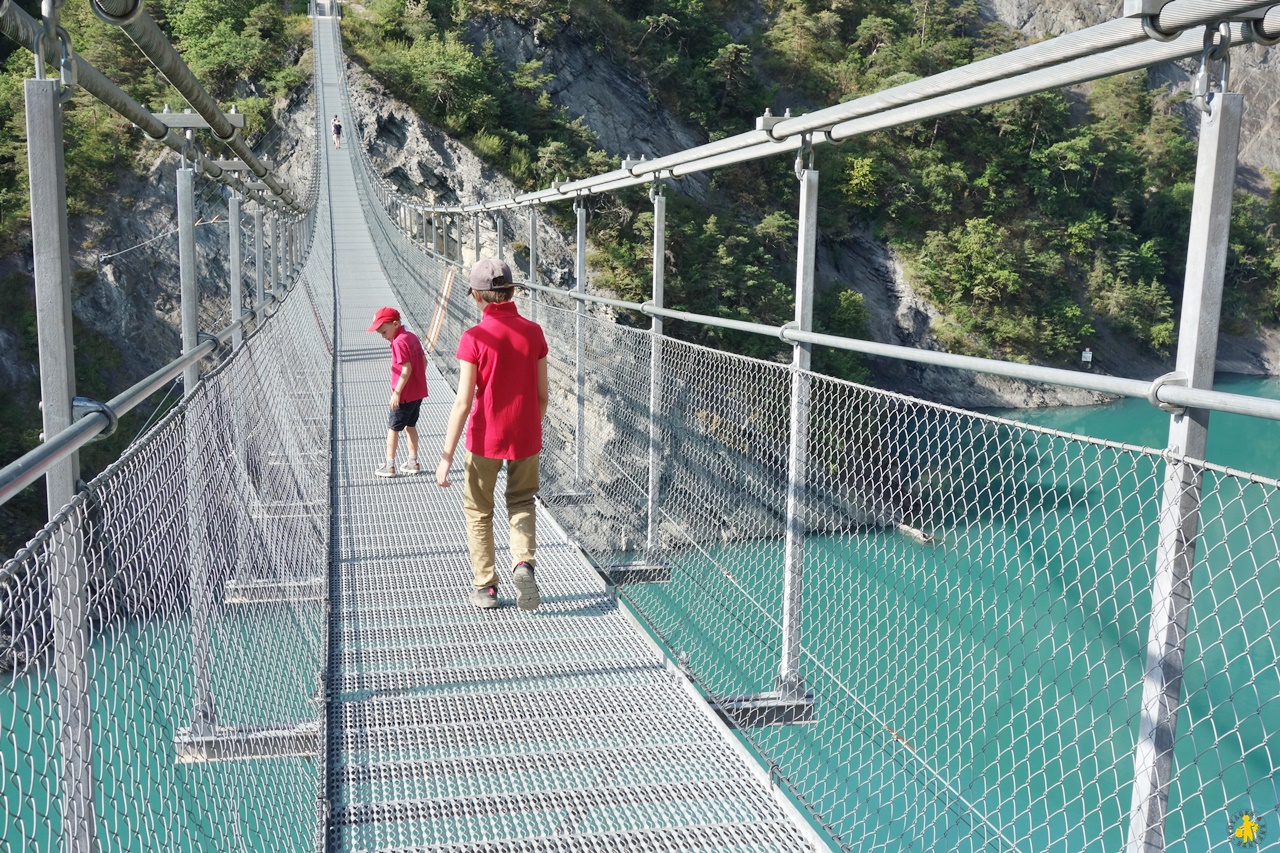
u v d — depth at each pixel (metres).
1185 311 1.86
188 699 2.61
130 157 42.44
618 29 61.47
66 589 1.56
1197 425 1.82
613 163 50.03
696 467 4.45
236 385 3.92
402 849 2.85
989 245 57.59
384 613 4.70
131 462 1.95
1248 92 83.31
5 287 40.50
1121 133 69.25
